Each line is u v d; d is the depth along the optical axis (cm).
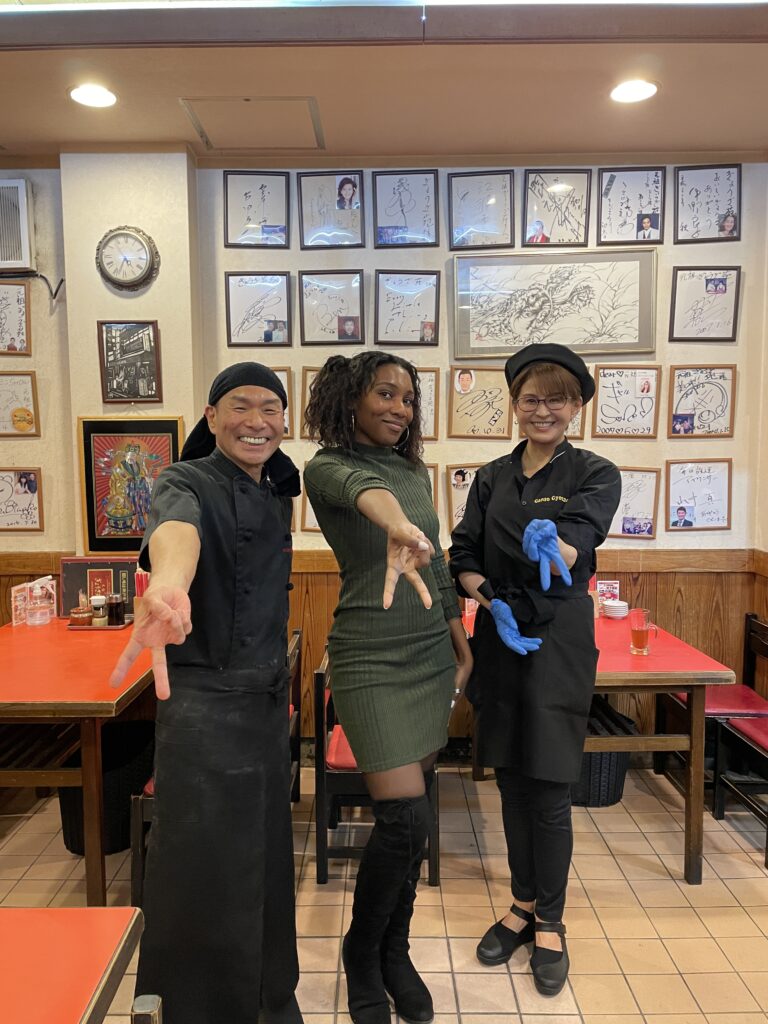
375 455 154
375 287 272
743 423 276
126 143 253
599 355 273
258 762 129
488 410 275
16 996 72
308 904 198
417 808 145
